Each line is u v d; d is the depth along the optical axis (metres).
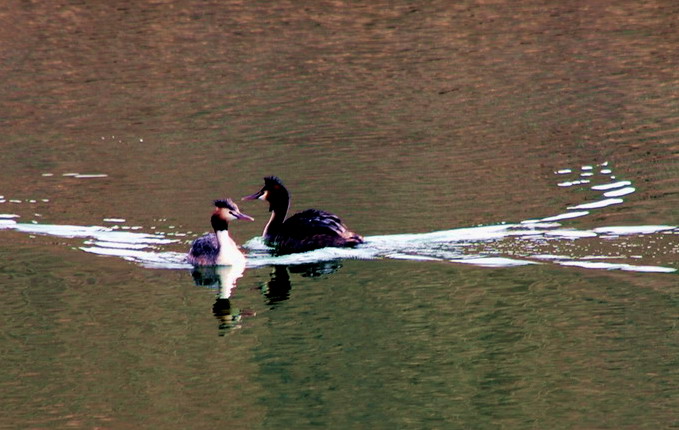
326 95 30.55
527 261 19.05
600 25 36.94
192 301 17.98
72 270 19.36
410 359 15.51
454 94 30.30
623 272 18.38
